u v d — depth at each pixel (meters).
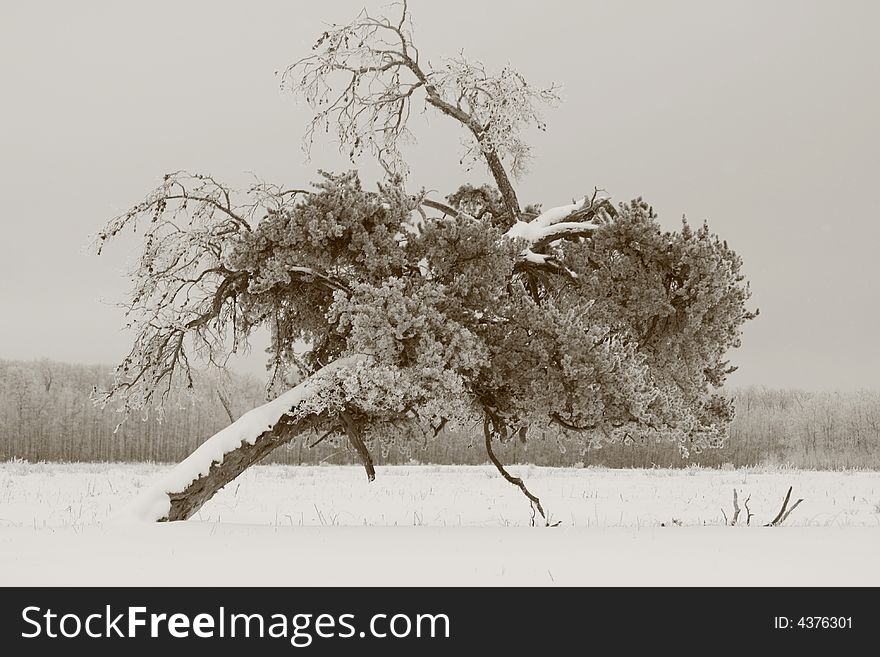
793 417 81.44
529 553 15.00
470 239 20.06
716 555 14.75
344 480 44.31
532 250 23.22
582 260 21.91
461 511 29.23
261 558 14.43
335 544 16.20
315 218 19.83
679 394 22.39
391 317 18.66
